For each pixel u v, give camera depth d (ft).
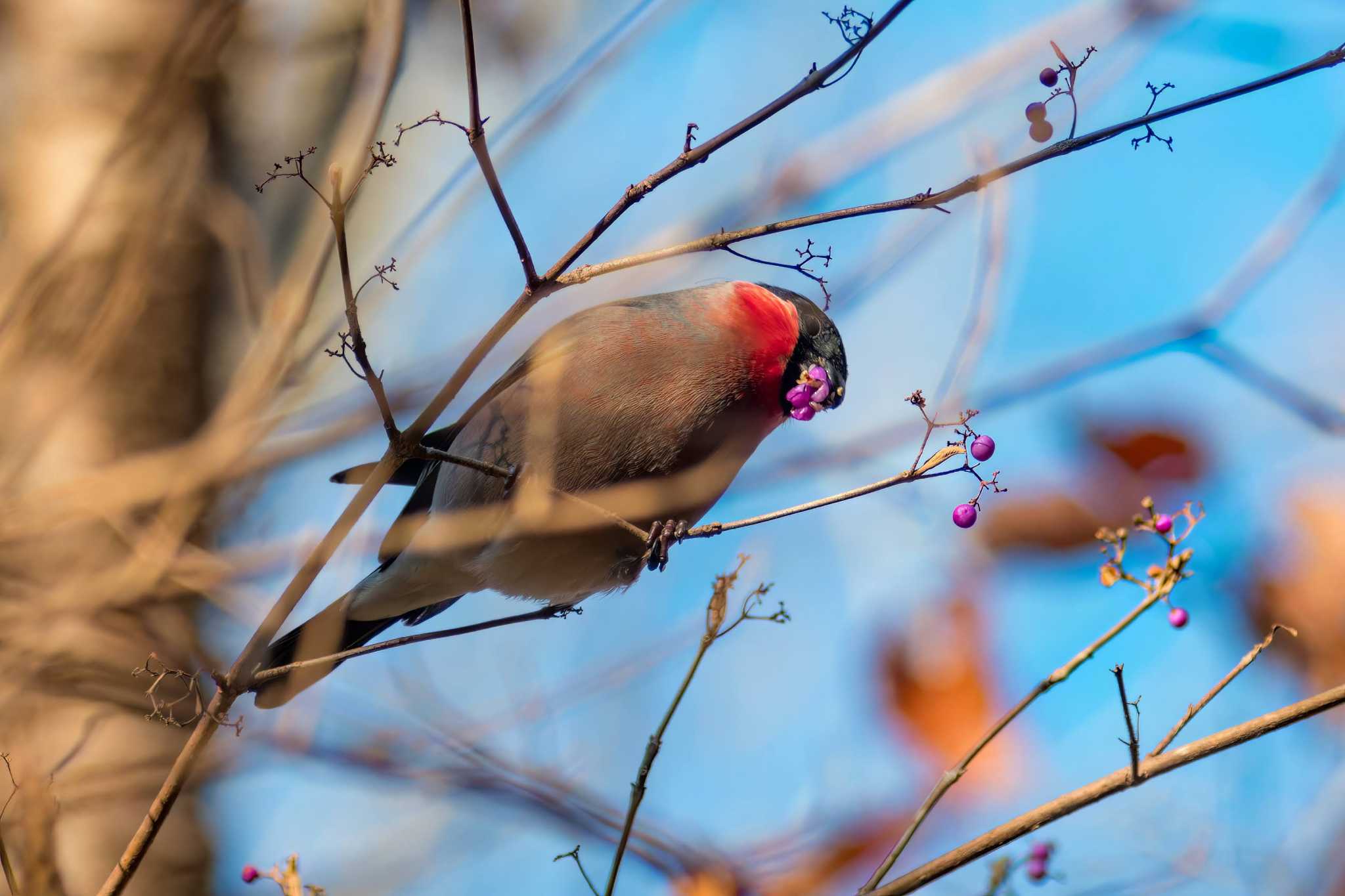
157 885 30.60
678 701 19.11
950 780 18.94
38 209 31.63
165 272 31.81
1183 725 18.45
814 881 29.12
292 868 20.98
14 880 19.12
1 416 25.09
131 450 31.04
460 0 18.89
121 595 21.93
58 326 25.46
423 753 28.04
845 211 19.35
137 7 33.96
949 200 19.24
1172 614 19.85
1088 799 18.40
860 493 21.29
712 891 28.58
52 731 25.66
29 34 33.91
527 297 19.40
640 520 28.53
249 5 28.14
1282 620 29.43
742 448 29.76
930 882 18.54
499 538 28.27
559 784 28.76
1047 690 18.97
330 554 19.80
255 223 26.96
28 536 22.33
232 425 22.16
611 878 18.69
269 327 22.88
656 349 28.73
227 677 19.58
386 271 20.88
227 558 22.24
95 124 32.68
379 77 21.53
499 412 28.40
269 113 32.42
